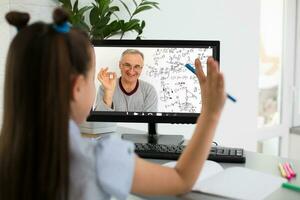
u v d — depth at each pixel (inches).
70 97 24.3
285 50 115.2
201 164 28.2
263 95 111.7
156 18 80.8
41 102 23.4
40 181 23.5
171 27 83.9
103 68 49.3
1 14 62.6
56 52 23.2
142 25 70.9
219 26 93.6
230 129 99.9
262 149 113.8
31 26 24.8
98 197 24.8
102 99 49.4
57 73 23.1
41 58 23.3
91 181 24.4
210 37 91.9
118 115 49.5
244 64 101.3
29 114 23.7
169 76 48.6
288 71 116.9
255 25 103.0
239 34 98.7
